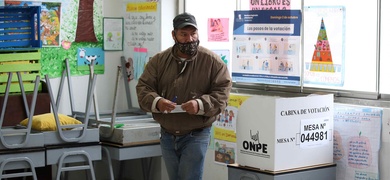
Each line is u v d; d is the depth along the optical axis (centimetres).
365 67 491
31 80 584
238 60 574
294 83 534
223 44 599
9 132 518
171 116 466
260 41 555
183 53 465
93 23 658
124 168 681
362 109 486
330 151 492
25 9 579
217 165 597
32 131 546
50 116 551
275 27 543
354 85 498
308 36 524
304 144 474
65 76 640
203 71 466
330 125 490
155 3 635
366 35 489
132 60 668
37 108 586
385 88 482
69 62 644
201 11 617
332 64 510
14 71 571
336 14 504
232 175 485
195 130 468
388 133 473
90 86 555
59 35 635
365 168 486
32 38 584
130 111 663
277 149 459
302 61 529
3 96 565
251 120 472
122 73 677
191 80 467
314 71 522
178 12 637
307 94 527
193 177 474
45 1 624
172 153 479
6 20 570
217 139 595
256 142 470
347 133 494
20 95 573
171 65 471
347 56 500
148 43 646
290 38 534
